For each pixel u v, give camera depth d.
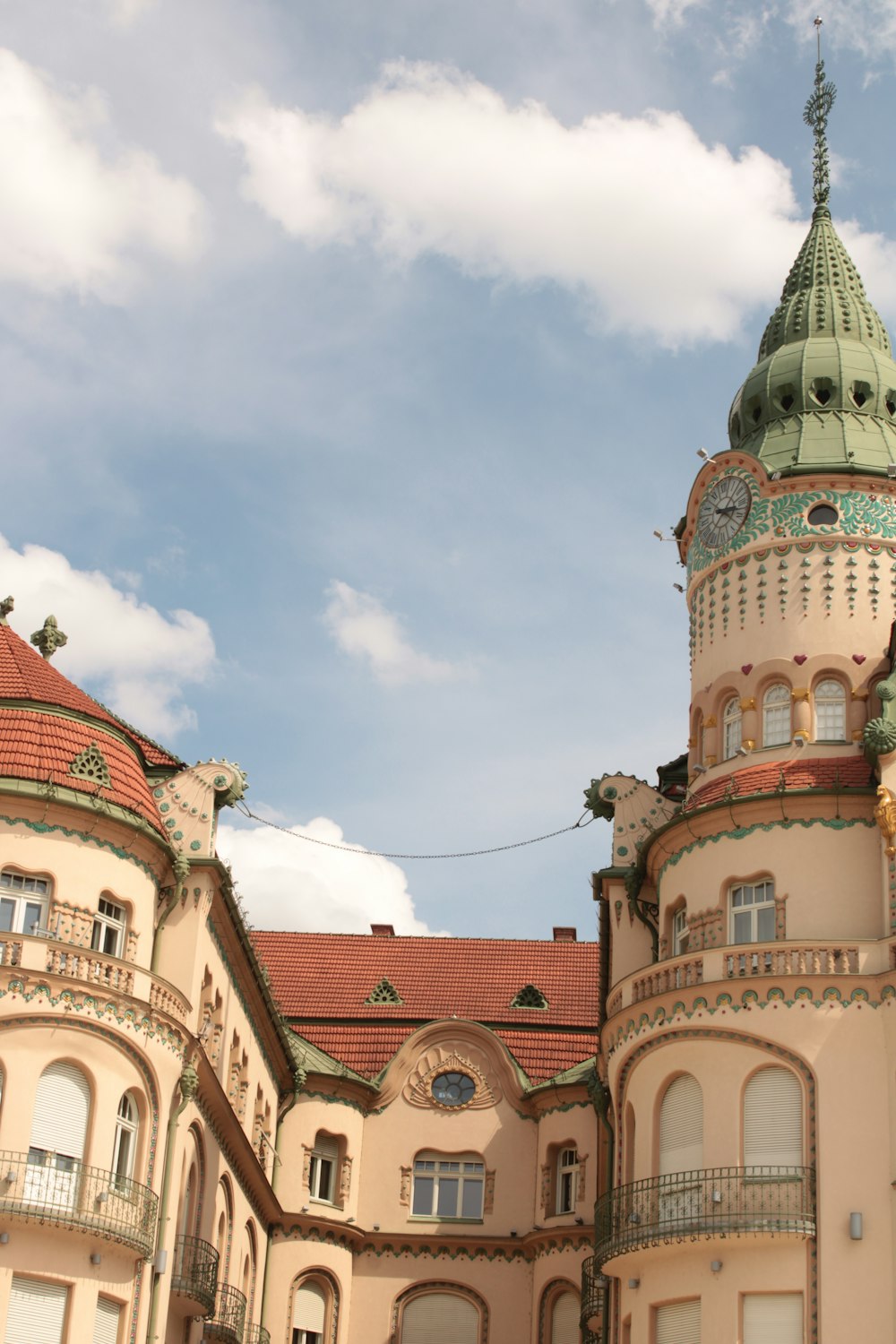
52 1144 36.38
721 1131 39.44
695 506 49.66
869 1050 39.03
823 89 55.44
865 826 41.78
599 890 48.88
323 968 63.19
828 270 52.22
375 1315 54.78
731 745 45.91
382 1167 56.50
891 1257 37.25
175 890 41.78
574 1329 52.78
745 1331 37.88
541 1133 56.00
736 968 40.59
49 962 37.03
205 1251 41.16
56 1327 35.47
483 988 61.56
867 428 48.50
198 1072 41.06
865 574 46.12
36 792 38.47
